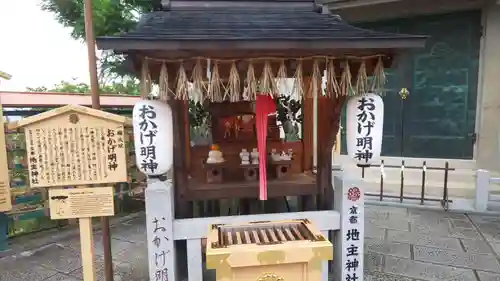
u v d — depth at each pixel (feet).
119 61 18.07
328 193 12.11
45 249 15.17
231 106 13.06
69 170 8.94
